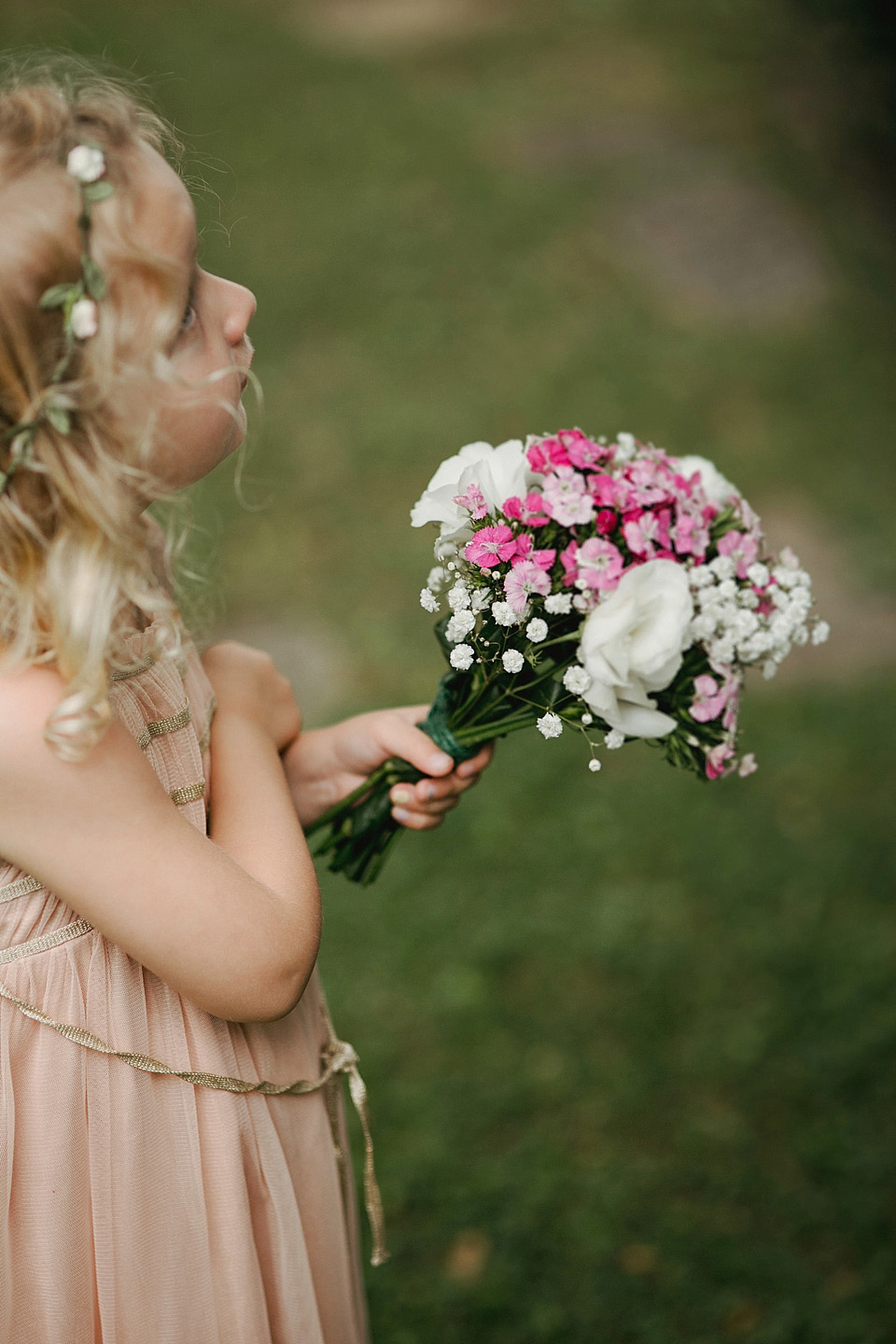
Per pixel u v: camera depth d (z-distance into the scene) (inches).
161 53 415.2
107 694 43.9
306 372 259.9
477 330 277.4
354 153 356.8
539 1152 110.3
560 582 51.3
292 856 48.6
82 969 45.3
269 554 202.5
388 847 63.4
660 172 348.2
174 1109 46.9
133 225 39.5
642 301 290.8
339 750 61.3
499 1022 123.3
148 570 44.2
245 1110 48.8
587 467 51.9
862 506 219.0
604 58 431.8
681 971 128.8
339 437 236.4
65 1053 44.8
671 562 49.8
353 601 193.0
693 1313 96.9
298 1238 50.2
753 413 251.3
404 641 182.9
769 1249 101.3
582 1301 98.2
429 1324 96.9
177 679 50.0
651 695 53.9
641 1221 104.1
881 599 193.6
